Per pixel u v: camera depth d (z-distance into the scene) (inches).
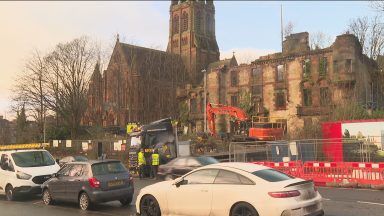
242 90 2684.5
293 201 354.9
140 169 1027.3
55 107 2549.2
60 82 2583.7
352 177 754.2
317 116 2281.0
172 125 1120.8
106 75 2827.3
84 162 580.1
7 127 3068.4
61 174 602.2
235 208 373.1
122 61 2955.2
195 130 2834.6
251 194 365.1
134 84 2844.5
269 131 1948.8
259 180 370.0
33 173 689.6
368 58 2527.1
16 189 680.4
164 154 1072.2
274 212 349.7
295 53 2452.0
